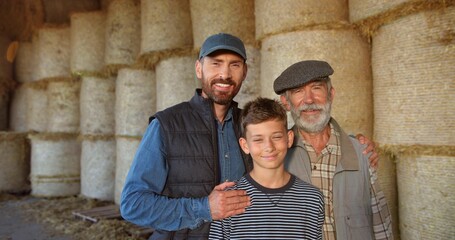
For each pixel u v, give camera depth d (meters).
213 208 1.52
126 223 4.93
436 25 2.46
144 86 5.48
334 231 1.78
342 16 3.19
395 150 2.78
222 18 3.99
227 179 1.75
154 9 4.82
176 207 1.56
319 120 1.78
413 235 2.74
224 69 1.72
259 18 3.55
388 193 3.02
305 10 3.12
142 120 5.47
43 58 7.05
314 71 1.76
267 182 1.59
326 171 1.82
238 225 1.54
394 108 2.77
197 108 1.78
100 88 6.30
